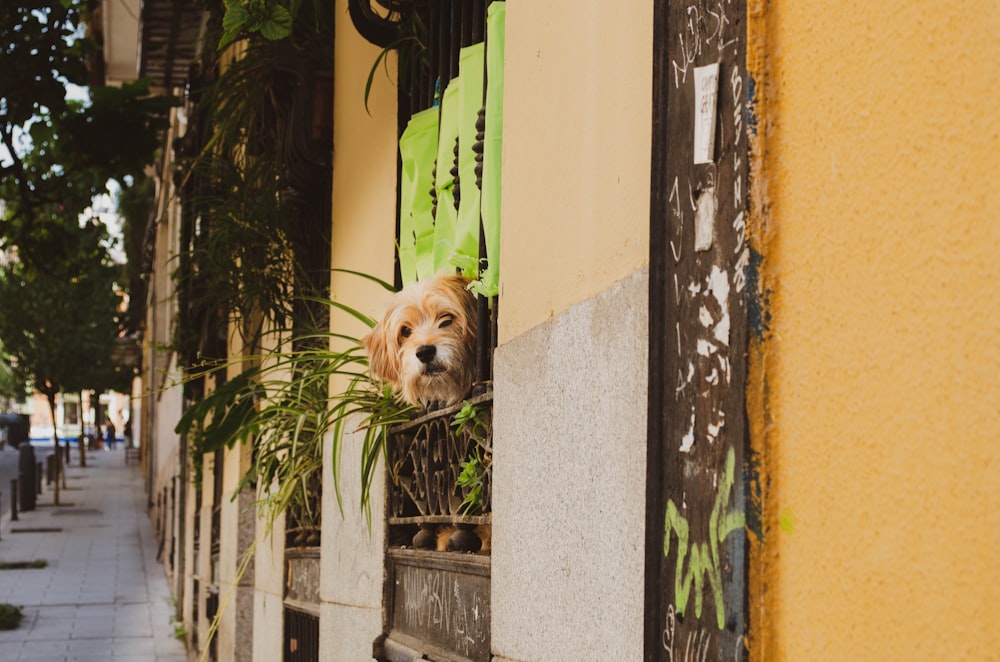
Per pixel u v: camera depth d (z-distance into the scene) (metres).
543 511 2.41
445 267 3.65
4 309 35.56
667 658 1.67
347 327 5.40
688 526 1.62
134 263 36.44
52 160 11.52
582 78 2.30
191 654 13.88
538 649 2.42
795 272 1.40
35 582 21.14
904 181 1.19
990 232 1.06
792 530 1.38
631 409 1.90
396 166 4.51
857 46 1.28
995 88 1.06
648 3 1.93
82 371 36.16
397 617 4.08
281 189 6.66
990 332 1.05
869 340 1.24
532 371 2.52
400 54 4.50
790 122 1.42
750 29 1.49
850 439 1.27
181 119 16.97
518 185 2.79
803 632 1.35
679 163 1.69
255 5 5.55
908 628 1.15
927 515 1.13
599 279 2.14
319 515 6.00
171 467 21.62
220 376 10.81
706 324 1.58
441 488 3.56
